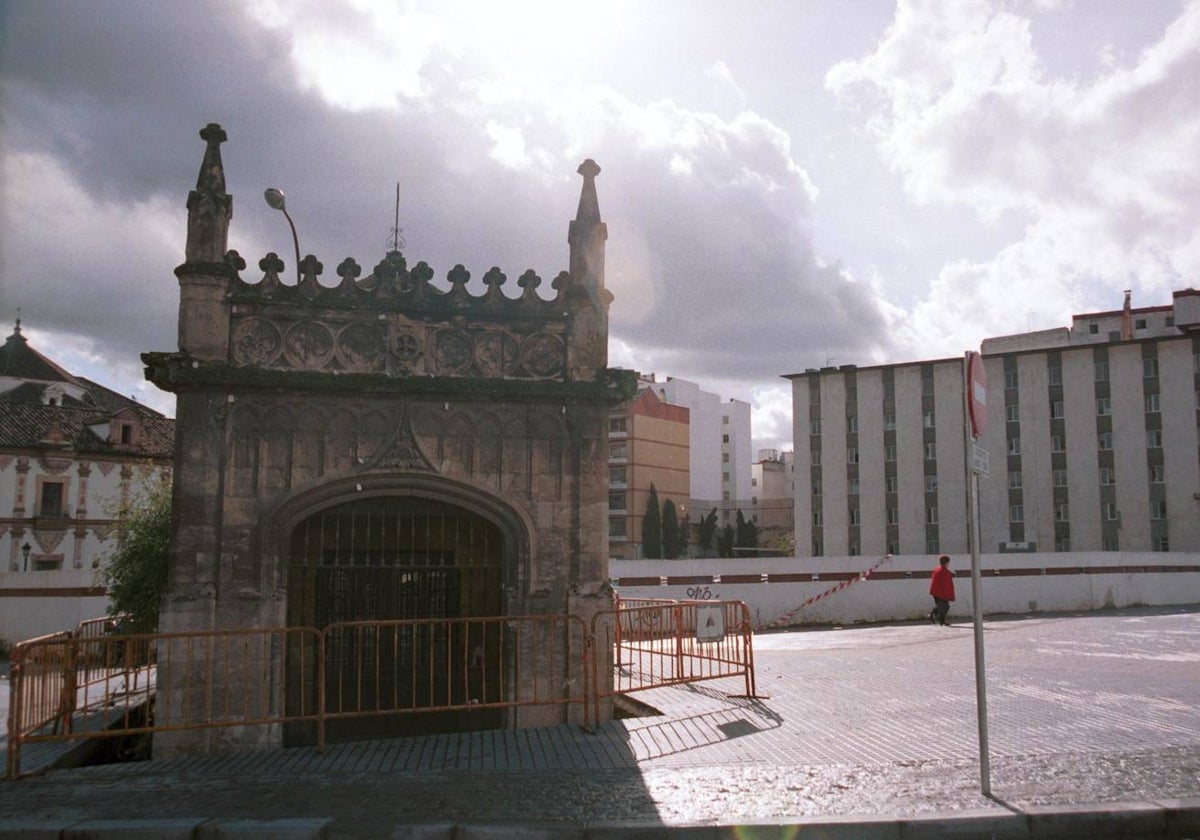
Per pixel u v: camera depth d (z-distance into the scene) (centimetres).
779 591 2433
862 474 6788
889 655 1586
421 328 1095
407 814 697
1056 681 1234
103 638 909
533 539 1093
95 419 5712
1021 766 786
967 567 2583
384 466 1062
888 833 646
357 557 1094
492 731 1015
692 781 776
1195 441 5856
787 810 686
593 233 1157
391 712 942
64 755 932
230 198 1065
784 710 1073
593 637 1034
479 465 1091
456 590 1128
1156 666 1364
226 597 1012
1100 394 6141
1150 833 657
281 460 1041
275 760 889
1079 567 2764
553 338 1134
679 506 9506
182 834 665
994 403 6412
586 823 665
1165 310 7375
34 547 5250
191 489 1016
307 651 1086
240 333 1048
